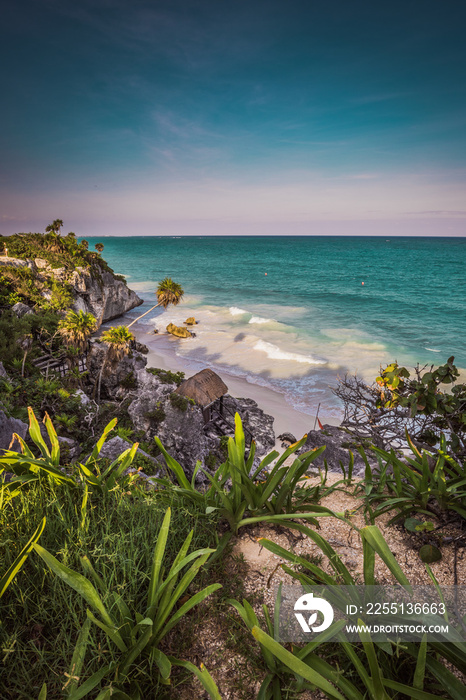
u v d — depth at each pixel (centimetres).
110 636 164
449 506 283
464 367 3681
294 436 2517
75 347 3259
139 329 5759
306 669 146
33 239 6188
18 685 165
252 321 5975
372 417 454
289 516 245
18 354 2833
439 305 7369
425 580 239
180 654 198
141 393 2277
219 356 4303
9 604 191
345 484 379
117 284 6419
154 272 12644
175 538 255
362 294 8612
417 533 287
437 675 158
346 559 262
